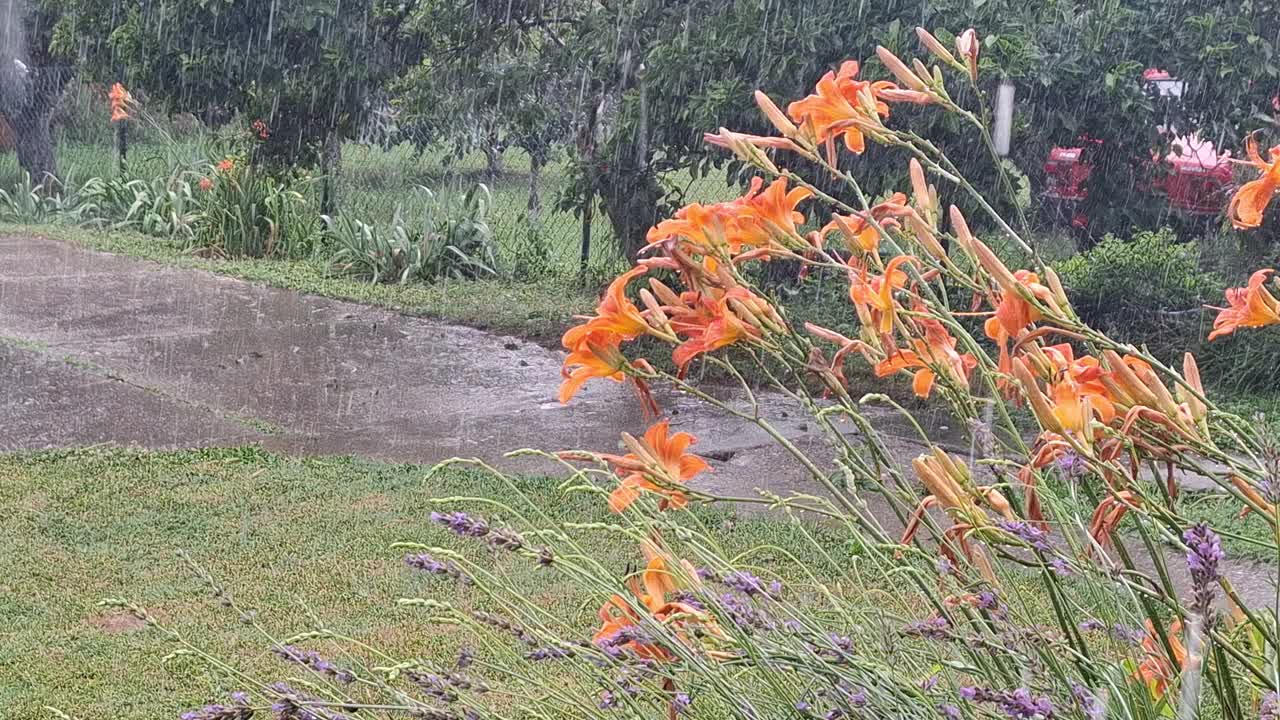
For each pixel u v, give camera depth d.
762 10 8.25
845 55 8.26
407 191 15.04
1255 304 1.99
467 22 10.60
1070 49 8.73
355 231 13.06
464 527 1.71
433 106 11.22
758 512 5.59
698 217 1.85
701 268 1.84
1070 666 1.86
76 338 9.34
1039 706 1.46
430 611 4.57
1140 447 1.80
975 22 7.90
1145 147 9.28
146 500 5.84
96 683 4.02
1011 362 1.80
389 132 13.73
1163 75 9.48
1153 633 1.86
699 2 8.85
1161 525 1.77
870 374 8.23
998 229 8.59
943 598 1.92
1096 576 1.72
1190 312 8.85
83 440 6.76
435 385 8.27
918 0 7.98
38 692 3.96
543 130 12.32
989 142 2.18
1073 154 9.98
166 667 4.12
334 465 6.41
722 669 1.85
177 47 11.20
